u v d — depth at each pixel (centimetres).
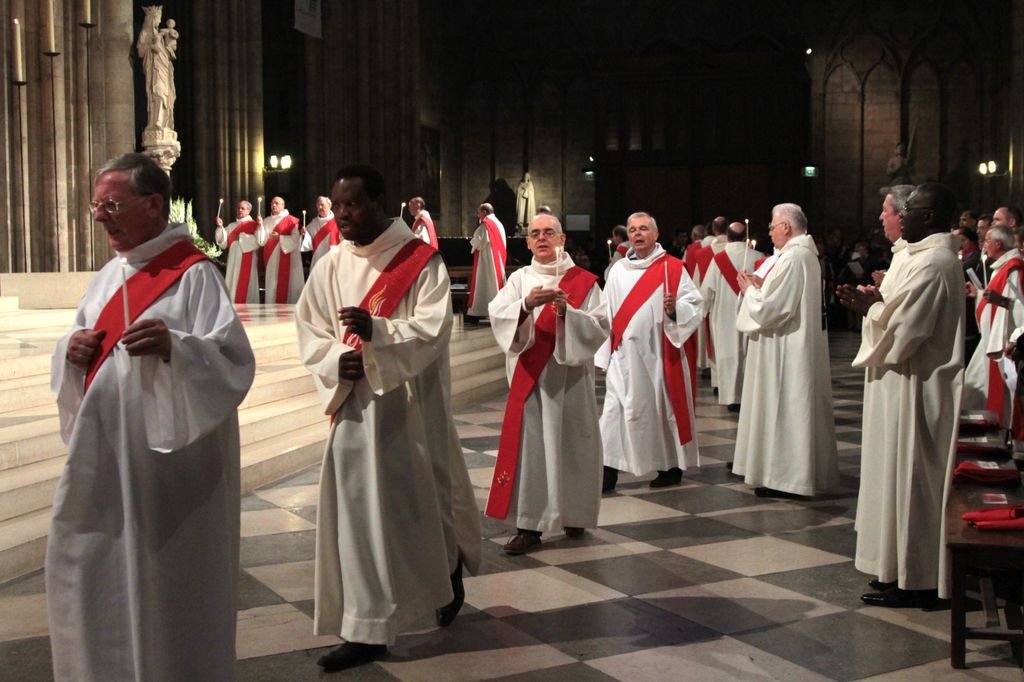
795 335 686
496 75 3300
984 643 432
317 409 863
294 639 434
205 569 305
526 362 569
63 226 1432
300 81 2320
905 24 3003
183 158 1938
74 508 295
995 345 784
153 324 286
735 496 707
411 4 2608
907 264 473
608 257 2880
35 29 1402
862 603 484
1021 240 808
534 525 565
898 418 476
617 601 487
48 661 407
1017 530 404
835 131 3066
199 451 304
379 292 407
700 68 2930
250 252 1619
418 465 411
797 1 3067
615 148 3023
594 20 3228
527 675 399
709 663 411
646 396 707
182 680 300
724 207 2939
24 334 983
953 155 2997
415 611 409
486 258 1559
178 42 1931
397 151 2569
